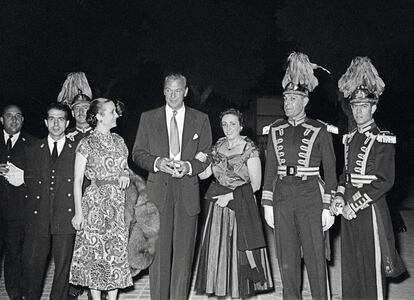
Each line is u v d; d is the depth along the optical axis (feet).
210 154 20.38
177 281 19.62
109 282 18.67
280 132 19.34
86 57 85.66
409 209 50.67
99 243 18.71
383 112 82.53
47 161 19.98
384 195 18.60
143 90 98.37
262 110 96.43
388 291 24.04
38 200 19.90
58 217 19.57
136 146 20.15
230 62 88.94
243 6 88.94
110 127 19.08
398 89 64.39
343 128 42.91
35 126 70.59
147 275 26.08
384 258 18.40
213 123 89.45
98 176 18.84
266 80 97.40
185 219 19.69
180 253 19.65
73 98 21.22
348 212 18.49
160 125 19.94
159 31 88.43
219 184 20.42
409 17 59.21
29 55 75.82
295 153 18.90
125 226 19.08
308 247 18.71
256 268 20.12
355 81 19.06
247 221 19.90
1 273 26.40
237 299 20.86
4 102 71.92
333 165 18.92
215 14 87.92
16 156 21.13
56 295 19.71
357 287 18.71
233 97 90.53
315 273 18.69
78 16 82.43
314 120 19.38
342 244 18.97
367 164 18.47
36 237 19.84
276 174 19.43
